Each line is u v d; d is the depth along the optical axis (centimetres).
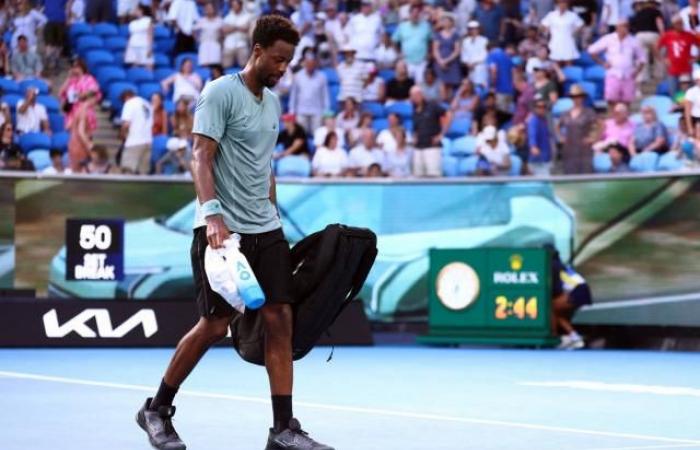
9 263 1563
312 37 2083
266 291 585
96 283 1603
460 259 1620
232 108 582
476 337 1602
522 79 1916
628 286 1602
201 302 591
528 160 1816
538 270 1584
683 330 1568
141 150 1839
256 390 970
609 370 1230
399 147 1828
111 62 2102
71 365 1226
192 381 1052
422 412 821
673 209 1576
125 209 1614
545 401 904
